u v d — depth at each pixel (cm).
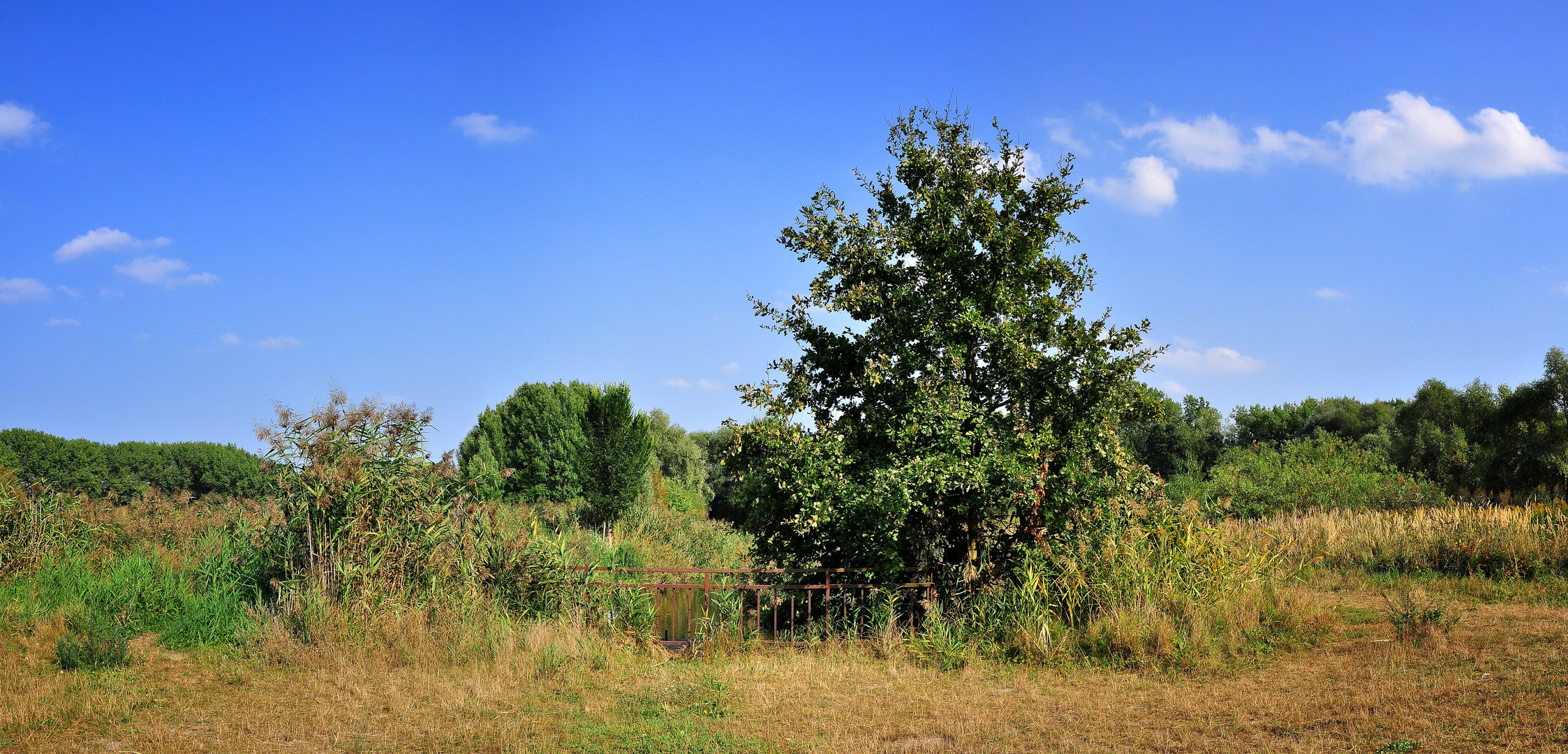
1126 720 665
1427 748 549
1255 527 1669
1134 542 990
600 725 679
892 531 946
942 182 1030
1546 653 770
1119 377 977
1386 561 1421
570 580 1009
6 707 705
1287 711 659
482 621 916
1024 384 990
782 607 1166
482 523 1036
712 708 722
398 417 1048
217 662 866
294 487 991
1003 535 1049
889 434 955
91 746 620
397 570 965
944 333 990
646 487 2995
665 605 1259
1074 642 879
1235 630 899
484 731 662
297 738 646
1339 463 2628
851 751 611
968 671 829
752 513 1122
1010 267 1005
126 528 1413
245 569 1082
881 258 1009
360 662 838
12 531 1199
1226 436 5791
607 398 2573
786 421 980
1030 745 618
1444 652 806
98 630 917
